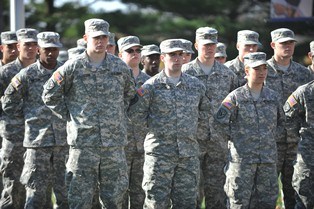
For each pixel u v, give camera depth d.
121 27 51.50
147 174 19.89
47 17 53.53
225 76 22.89
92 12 53.03
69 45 53.03
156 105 19.84
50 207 22.64
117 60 19.38
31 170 21.67
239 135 20.38
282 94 22.91
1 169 23.17
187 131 19.77
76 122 18.95
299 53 48.12
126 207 22.80
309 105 21.05
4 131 22.94
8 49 24.47
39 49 22.34
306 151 21.14
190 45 23.48
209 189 22.56
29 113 21.95
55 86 19.08
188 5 50.91
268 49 48.56
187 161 19.80
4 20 53.88
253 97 20.50
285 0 43.22
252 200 20.48
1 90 23.27
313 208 21.78
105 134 18.91
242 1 50.69
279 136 21.89
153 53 24.05
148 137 19.95
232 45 49.16
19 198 23.39
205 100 20.38
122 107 19.30
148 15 51.78
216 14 51.25
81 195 18.95
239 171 20.23
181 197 19.81
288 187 22.83
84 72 19.00
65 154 22.02
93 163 18.88
